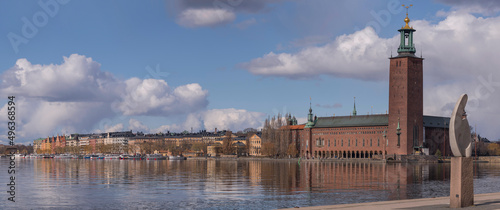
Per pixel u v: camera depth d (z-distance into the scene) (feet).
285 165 641.81
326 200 226.38
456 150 144.97
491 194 197.98
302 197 237.25
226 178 366.43
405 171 470.39
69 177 382.83
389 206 151.12
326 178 363.35
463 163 145.28
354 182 325.01
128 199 234.38
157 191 268.41
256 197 237.86
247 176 388.37
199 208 204.23
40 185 307.99
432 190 271.08
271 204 214.07
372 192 259.19
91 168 551.59
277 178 364.99
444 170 494.18
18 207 211.82
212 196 243.19
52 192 265.54
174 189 279.08
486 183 322.96
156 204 217.15
